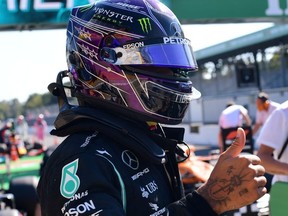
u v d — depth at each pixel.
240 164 1.00
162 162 1.08
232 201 1.00
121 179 1.04
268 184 3.46
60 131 1.21
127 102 1.19
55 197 1.04
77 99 1.31
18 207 3.68
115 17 1.21
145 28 1.20
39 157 9.91
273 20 4.72
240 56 15.96
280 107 2.41
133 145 1.07
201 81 19.31
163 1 4.31
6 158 6.86
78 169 1.02
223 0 4.48
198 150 12.62
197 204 1.00
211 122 15.03
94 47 1.21
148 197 1.07
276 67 16.64
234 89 17.39
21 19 3.90
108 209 0.95
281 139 2.39
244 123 5.87
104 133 1.09
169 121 1.23
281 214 2.38
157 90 1.20
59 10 3.98
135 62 1.18
